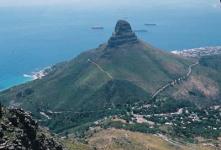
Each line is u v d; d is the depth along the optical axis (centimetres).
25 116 14562
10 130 13188
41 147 14462
